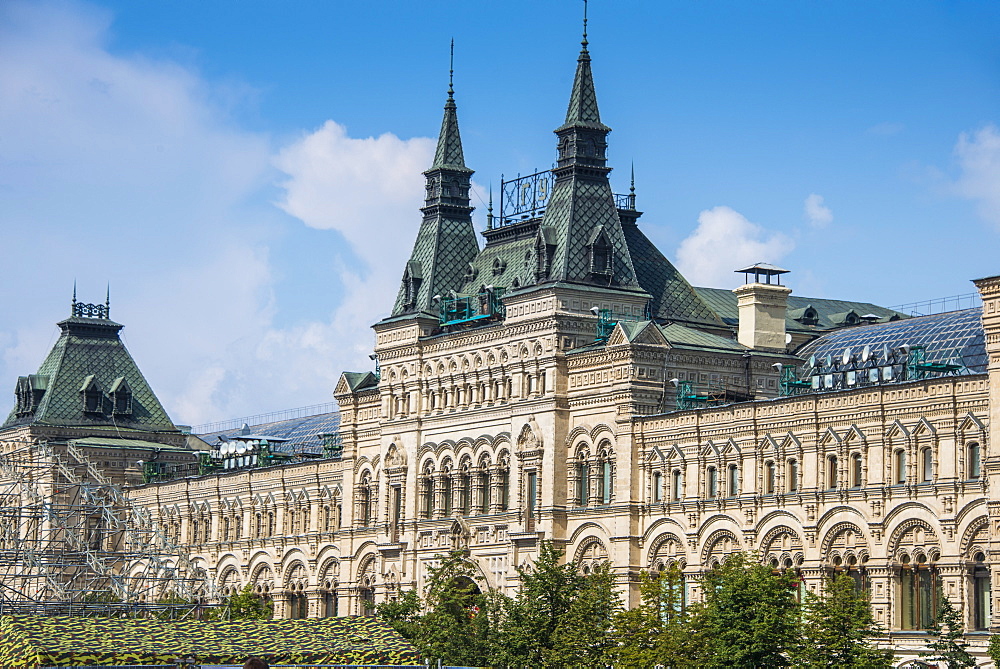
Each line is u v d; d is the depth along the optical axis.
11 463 170.25
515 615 116.94
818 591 113.81
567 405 134.25
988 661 102.44
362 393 159.62
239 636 113.12
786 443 117.25
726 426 121.69
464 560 141.38
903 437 109.88
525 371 137.12
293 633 114.81
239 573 178.62
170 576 157.12
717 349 132.38
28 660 105.31
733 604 103.00
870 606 110.69
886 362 121.50
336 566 163.88
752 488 119.44
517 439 137.00
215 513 183.75
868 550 111.31
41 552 155.88
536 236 138.25
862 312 168.50
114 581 153.88
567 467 133.75
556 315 133.88
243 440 184.38
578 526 132.12
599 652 113.38
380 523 153.50
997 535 102.81
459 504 143.38
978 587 105.44
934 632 104.25
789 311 158.50
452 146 154.88
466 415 143.25
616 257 138.62
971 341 128.12
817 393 115.38
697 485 123.44
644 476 127.62
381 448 153.62
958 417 106.88
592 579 117.69
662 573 113.62
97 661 106.50
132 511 177.50
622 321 131.00
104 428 199.88
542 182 146.62
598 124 139.75
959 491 106.06
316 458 176.62
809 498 115.06
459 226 153.62
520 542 135.75
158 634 111.75
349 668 106.62
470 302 147.62
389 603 137.12
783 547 117.06
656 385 129.50
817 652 99.88
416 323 149.75
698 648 106.56
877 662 99.56
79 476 194.50
